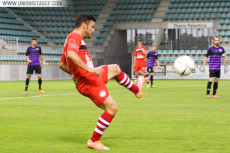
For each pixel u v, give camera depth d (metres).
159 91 48.50
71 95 41.66
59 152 13.58
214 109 27.70
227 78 97.81
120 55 116.00
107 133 17.59
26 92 45.00
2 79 89.12
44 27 118.50
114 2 121.62
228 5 112.94
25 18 116.62
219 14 111.69
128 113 25.28
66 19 120.81
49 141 15.70
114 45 114.50
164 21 112.25
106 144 15.09
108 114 14.22
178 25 109.75
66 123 20.80
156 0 117.81
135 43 117.38
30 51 44.75
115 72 14.97
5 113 25.33
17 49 97.62
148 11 115.62
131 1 119.62
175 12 113.19
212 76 37.75
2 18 110.88
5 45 99.69
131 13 117.25
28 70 45.16
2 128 19.06
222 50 37.62
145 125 20.00
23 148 14.27
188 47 113.62
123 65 116.69
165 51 108.00
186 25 109.44
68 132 17.91
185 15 110.94
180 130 18.36
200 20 109.50
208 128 18.97
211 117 23.17
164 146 14.62
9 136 16.84
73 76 14.56
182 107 29.14
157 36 113.88
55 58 104.75
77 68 14.16
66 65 15.75
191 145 14.80
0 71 88.94
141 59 56.66
